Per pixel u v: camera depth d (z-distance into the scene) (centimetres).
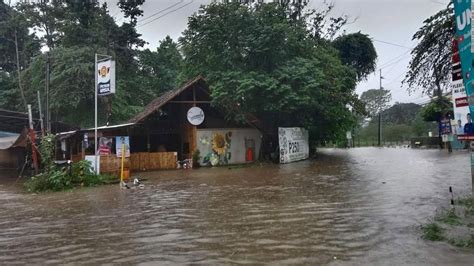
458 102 831
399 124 7406
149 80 4812
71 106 3691
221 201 1229
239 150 3005
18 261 686
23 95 4131
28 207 1314
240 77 2673
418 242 698
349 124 3622
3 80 4541
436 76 993
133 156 2598
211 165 2852
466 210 921
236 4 2917
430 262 591
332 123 3316
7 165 3303
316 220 917
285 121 3108
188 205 1182
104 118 3825
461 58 680
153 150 3012
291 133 2920
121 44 4191
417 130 6222
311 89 2702
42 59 3772
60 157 2672
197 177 2036
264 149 3062
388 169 2027
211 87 2705
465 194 1159
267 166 2573
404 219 888
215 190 1491
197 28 2911
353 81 3525
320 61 3080
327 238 756
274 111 2795
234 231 837
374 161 2650
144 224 942
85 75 3644
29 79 4122
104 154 2117
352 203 1115
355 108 3422
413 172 1827
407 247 672
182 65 3425
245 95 2638
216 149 2903
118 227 920
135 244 761
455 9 689
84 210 1183
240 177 1934
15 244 805
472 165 980
